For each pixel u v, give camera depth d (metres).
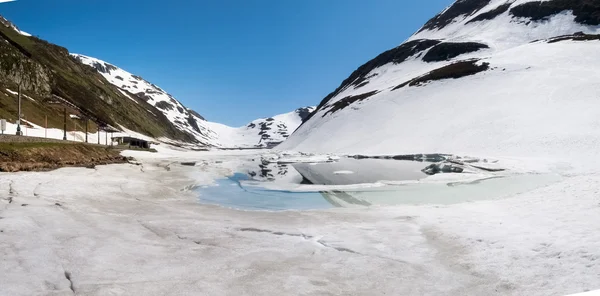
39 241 9.77
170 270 8.41
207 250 10.09
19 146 32.12
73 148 42.28
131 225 12.49
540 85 71.50
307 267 8.94
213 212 16.55
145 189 22.73
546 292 7.11
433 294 7.48
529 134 53.81
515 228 11.50
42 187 18.92
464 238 10.94
